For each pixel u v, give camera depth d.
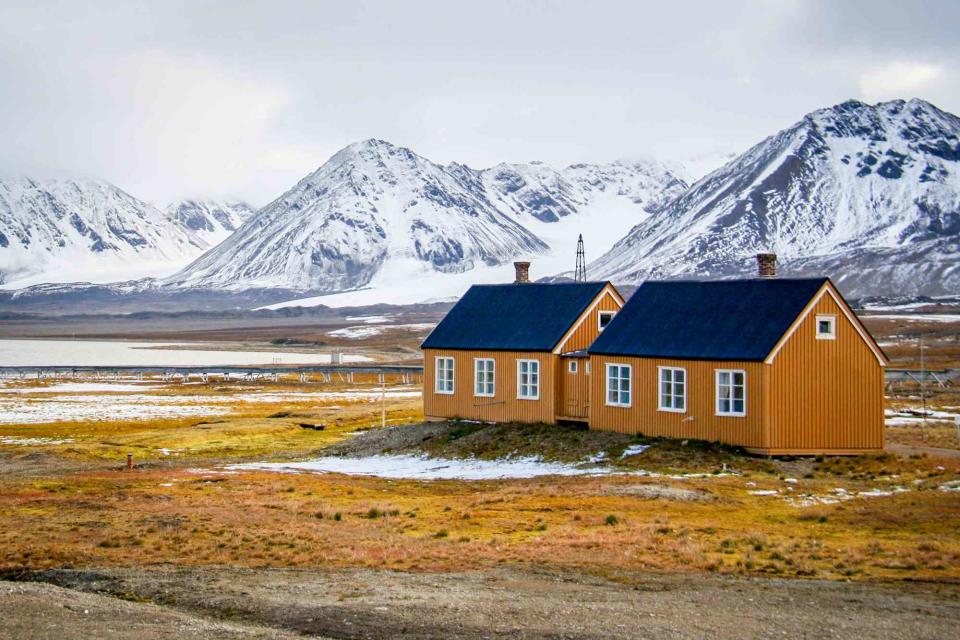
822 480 49.78
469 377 72.25
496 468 59.12
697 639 22.66
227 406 120.44
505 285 75.81
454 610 25.42
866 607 25.34
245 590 28.55
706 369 57.72
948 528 36.28
